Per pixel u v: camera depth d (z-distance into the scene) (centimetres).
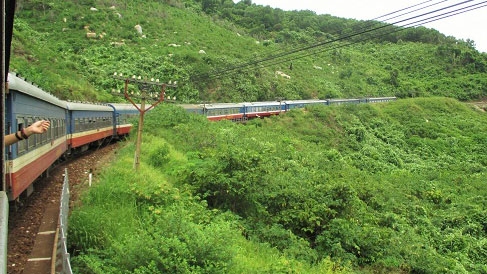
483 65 10238
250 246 1205
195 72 5500
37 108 1231
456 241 2086
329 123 5388
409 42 12588
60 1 6825
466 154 5394
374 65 10325
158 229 909
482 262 1994
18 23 5138
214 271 816
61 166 1800
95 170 1664
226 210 1462
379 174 3634
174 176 1591
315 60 8988
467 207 2600
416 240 1817
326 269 1244
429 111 7138
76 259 820
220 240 901
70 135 1952
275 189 1572
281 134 4334
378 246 1537
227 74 5850
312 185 1773
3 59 270
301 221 1493
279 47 8525
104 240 925
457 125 6594
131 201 1170
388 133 5744
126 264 787
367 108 6469
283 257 1149
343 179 2266
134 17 7362
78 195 1209
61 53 5100
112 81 4562
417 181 3150
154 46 6309
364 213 1727
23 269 759
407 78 9888
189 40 7250
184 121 2842
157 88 3117
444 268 1591
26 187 1093
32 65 3806
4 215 247
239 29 9956
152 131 2600
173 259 801
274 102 5512
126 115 3108
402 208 2323
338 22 11431
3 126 282
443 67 10344
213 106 4234
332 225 1484
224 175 1483
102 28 6362
